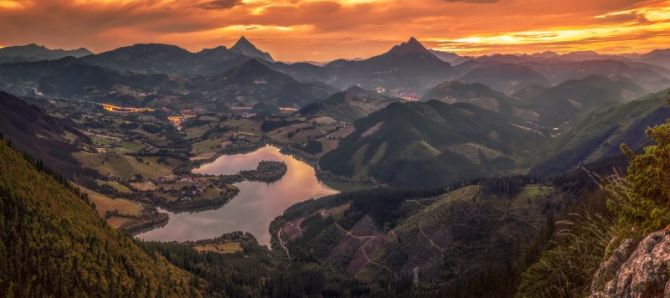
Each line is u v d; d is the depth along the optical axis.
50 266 141.12
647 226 40.19
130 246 187.25
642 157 44.41
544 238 136.25
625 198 48.12
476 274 176.25
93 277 148.88
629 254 38.12
